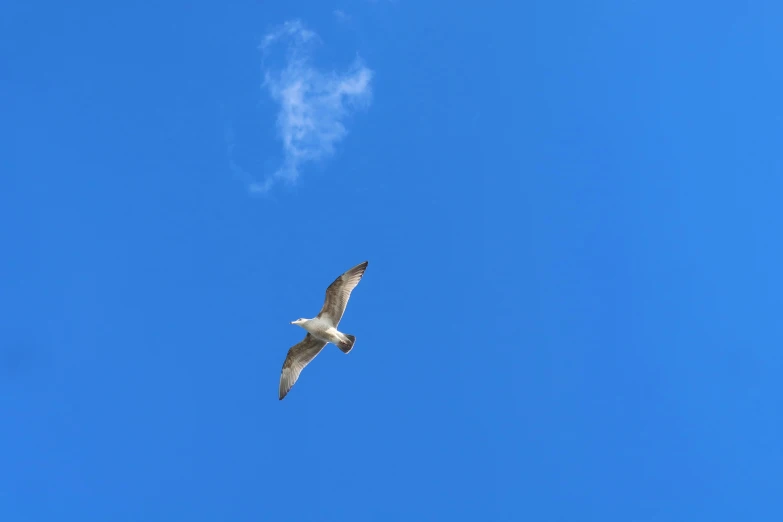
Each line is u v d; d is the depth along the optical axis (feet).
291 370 121.49
